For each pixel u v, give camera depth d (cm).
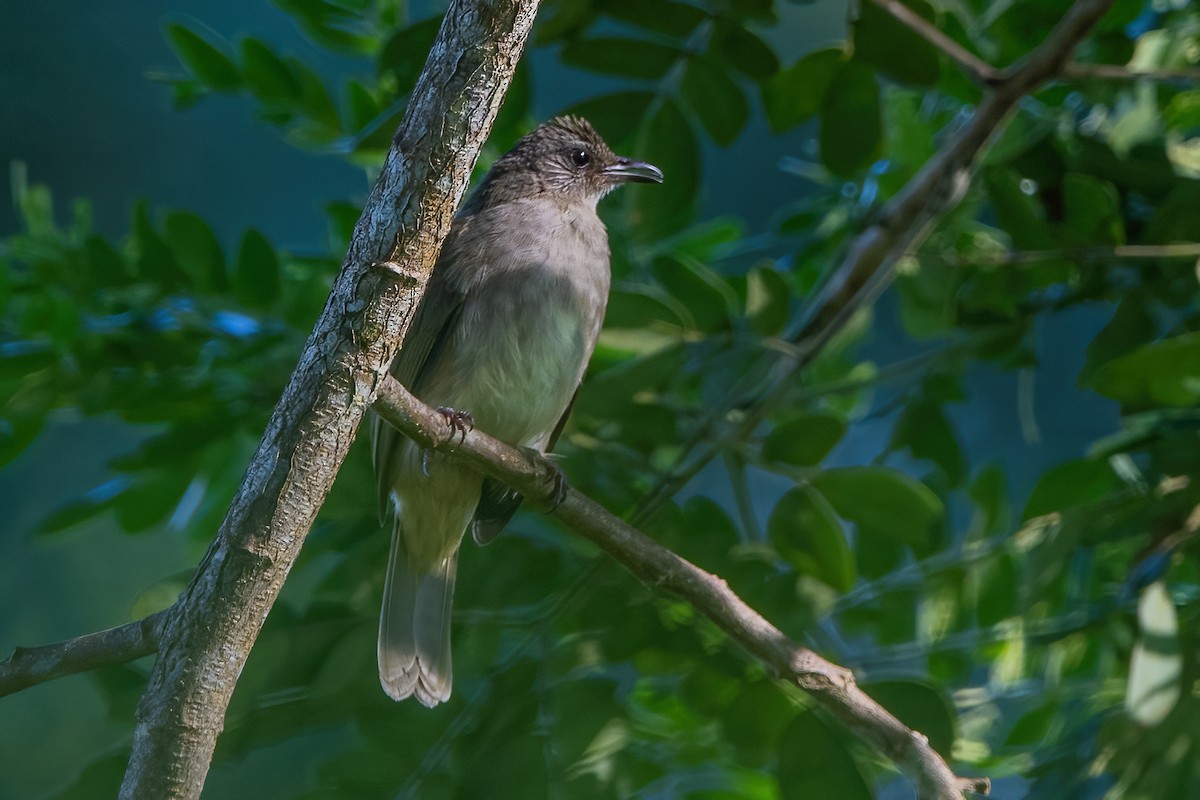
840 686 754
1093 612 993
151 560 1619
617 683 909
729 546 956
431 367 1012
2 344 990
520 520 1070
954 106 1204
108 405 996
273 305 1014
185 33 1066
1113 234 1006
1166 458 942
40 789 1483
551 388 1005
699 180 1027
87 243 998
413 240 596
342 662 889
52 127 1714
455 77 588
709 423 1010
